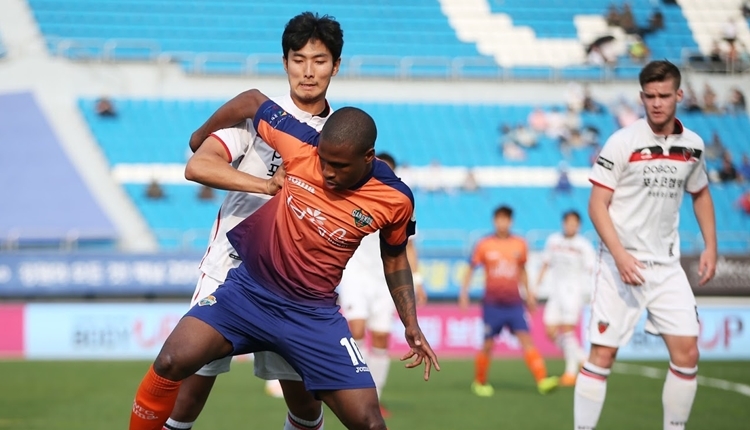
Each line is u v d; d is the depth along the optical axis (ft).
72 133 258.37
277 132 58.08
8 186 244.22
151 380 57.11
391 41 296.71
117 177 249.14
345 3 304.30
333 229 57.82
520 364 188.03
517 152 268.41
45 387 141.59
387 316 119.14
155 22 290.35
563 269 161.89
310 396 65.87
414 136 270.05
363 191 57.31
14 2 286.66
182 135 260.83
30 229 232.53
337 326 59.47
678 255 81.25
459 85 283.79
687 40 303.68
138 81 272.92
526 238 242.17
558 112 278.87
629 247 80.53
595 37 302.86
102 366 172.96
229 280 60.03
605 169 79.41
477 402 130.82
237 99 61.05
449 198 253.85
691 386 79.51
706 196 83.66
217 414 115.24
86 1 290.97
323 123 60.85
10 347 195.00
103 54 277.64
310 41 59.00
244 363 186.70
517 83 285.64
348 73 280.72
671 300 79.82
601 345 80.94
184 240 234.58
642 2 311.06
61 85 269.23
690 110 284.41
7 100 264.31
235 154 60.23
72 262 200.03
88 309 196.44
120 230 237.86
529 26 303.68
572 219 161.89
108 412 116.26
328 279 59.47
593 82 287.48
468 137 271.08
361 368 58.90
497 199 255.09
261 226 58.80
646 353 200.64
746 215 259.19
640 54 297.74
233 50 287.69
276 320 58.65
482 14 306.35
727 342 201.77
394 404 128.47
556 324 161.79
